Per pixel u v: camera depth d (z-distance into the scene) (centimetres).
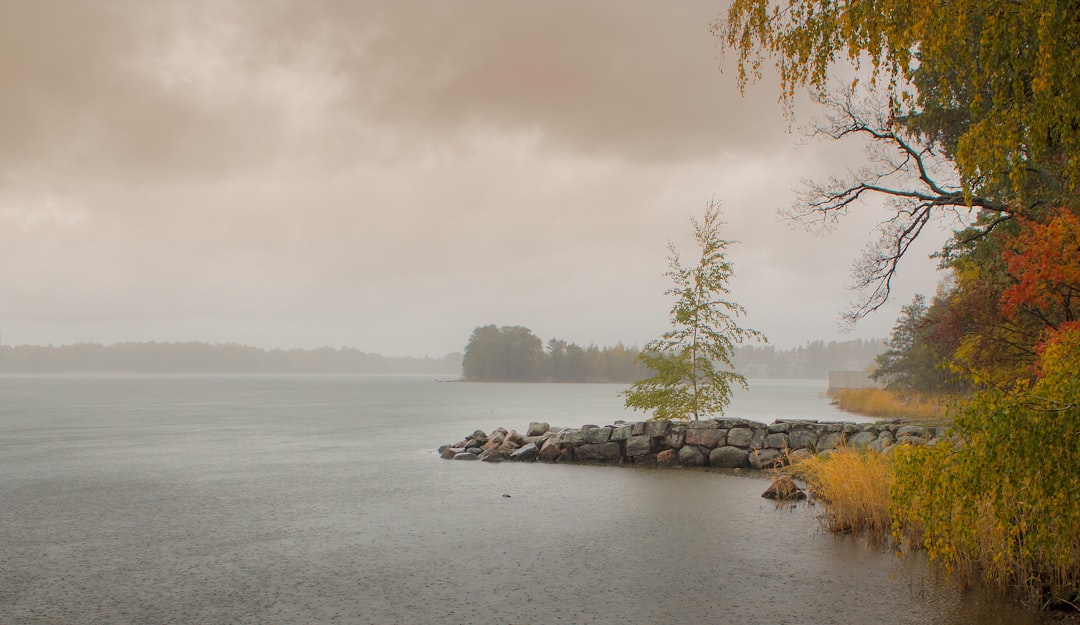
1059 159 1117
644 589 635
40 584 668
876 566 698
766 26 657
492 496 1151
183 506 1088
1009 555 592
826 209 1677
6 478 1427
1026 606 571
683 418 1725
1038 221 1162
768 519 937
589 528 895
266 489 1256
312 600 614
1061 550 549
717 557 741
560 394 8550
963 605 577
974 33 693
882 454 1001
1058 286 1082
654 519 945
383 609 589
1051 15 518
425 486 1270
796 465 1245
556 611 579
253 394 8106
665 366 1734
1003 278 1468
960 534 534
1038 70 546
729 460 1459
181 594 634
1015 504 551
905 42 575
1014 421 479
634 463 1542
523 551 779
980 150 581
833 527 866
